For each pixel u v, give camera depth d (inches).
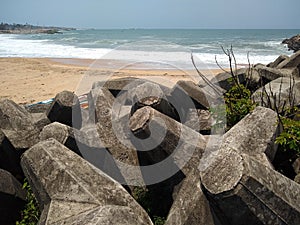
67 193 133.5
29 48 1828.2
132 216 119.6
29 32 5457.7
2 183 159.0
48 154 149.0
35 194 149.9
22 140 191.9
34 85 640.4
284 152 173.6
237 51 1491.1
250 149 150.8
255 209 116.2
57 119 236.2
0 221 159.6
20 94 566.6
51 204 129.6
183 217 127.5
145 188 167.0
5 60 1124.5
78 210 125.9
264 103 208.2
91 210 120.3
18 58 1202.0
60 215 124.0
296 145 160.1
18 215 165.5
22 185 177.6
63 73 786.2
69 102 232.4
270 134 156.9
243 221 119.8
